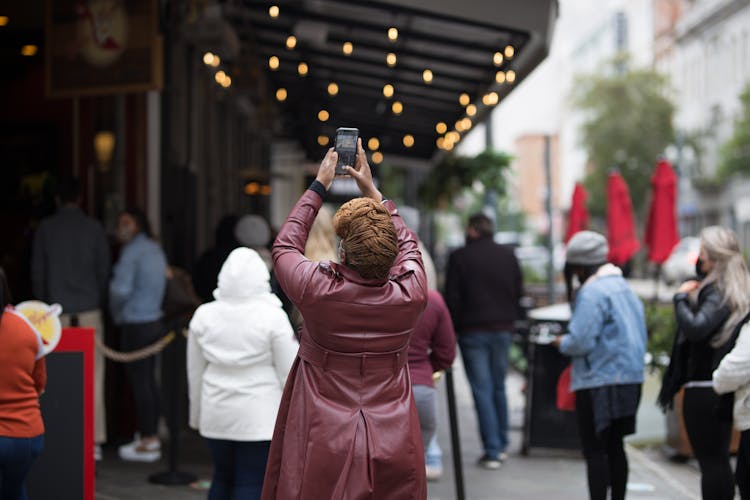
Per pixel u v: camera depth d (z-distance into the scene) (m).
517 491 7.14
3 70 10.03
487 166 18.16
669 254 12.12
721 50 58.25
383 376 3.48
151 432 7.75
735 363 4.96
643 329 5.85
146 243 7.71
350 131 3.69
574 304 5.85
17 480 4.39
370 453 3.38
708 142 57.28
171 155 10.45
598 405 5.70
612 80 53.97
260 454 4.91
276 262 3.56
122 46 8.02
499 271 8.07
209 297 7.68
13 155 9.99
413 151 19.73
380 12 9.44
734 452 8.37
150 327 7.67
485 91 11.83
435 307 6.00
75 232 7.36
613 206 11.88
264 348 4.84
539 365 8.60
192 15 9.03
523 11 8.51
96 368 7.48
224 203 14.99
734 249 5.38
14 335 4.30
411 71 11.72
